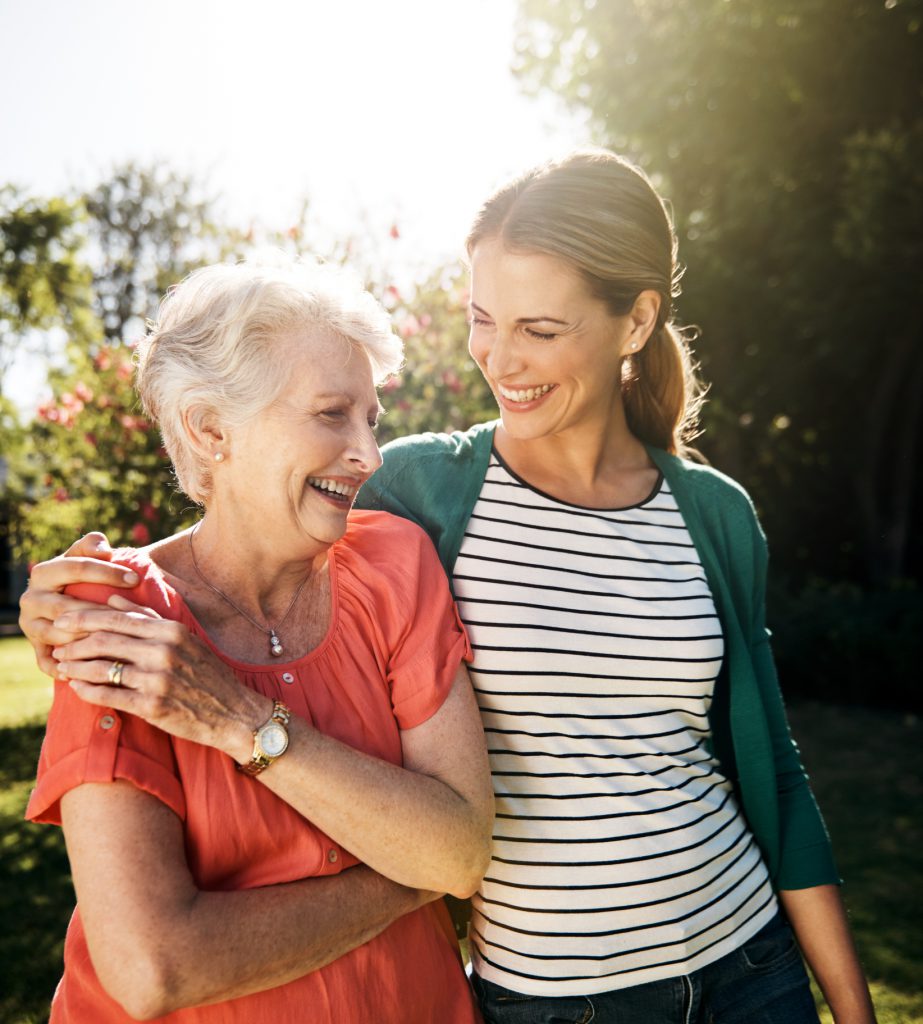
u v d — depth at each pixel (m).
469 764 1.38
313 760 1.21
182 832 1.18
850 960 1.77
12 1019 3.48
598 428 1.70
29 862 5.14
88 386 6.70
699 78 10.60
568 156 1.61
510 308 1.55
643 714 1.63
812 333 11.09
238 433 1.27
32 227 17.30
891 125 9.79
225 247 7.26
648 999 1.56
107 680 1.14
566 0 11.45
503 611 1.58
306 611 1.40
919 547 13.66
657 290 1.65
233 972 1.13
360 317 1.33
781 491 13.80
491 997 1.58
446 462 1.69
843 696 8.97
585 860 1.54
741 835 1.74
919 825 5.50
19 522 7.51
